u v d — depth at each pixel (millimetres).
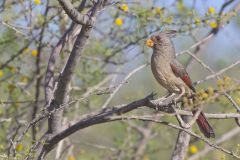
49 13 13789
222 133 17172
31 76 14961
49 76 11414
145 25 13281
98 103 15883
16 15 13828
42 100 13914
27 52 14594
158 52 12383
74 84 14695
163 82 12461
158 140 17281
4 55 14586
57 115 10836
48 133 10875
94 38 14891
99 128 18156
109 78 14562
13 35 14242
